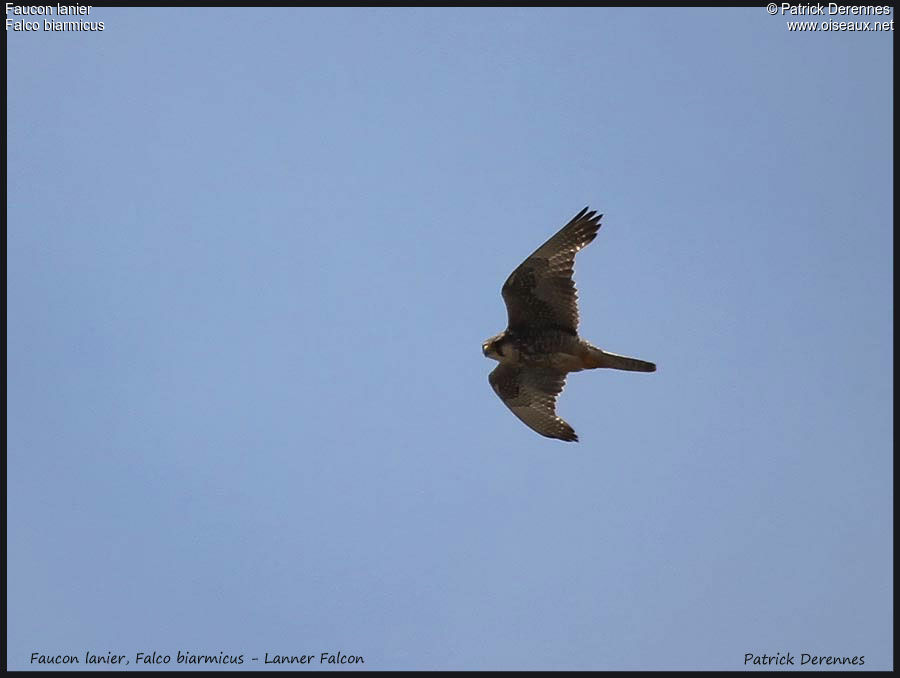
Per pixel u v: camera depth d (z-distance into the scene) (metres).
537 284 22.66
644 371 22.78
